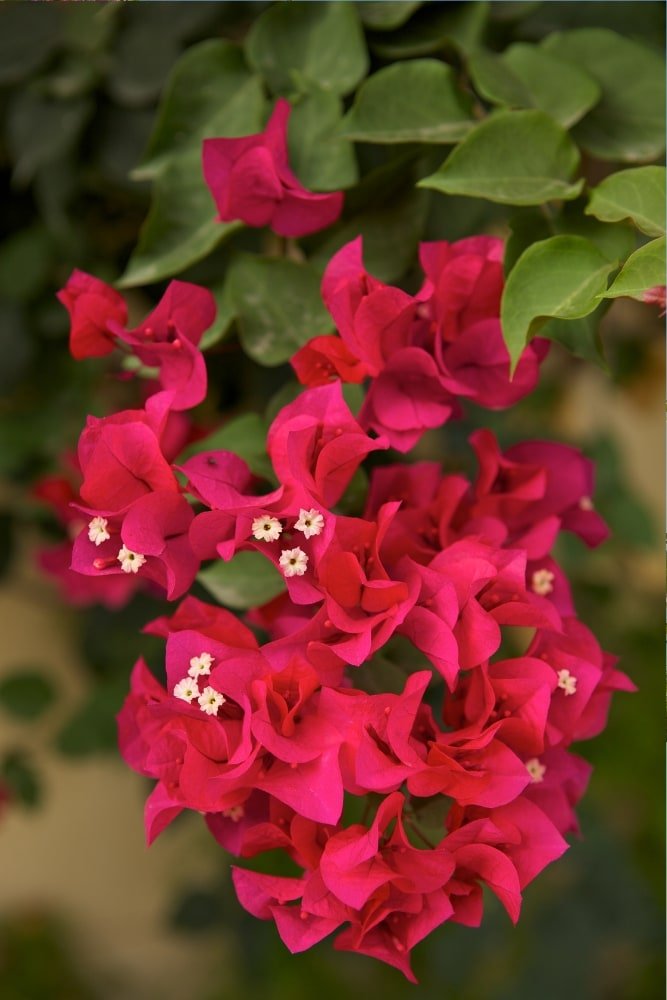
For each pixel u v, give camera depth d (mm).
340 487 661
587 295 654
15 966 1317
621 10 795
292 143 734
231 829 668
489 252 695
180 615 666
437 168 743
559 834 644
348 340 671
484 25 754
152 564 659
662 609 1351
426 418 685
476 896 649
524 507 709
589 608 1288
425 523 691
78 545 652
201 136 757
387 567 662
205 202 746
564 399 1393
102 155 840
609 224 692
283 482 647
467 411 1021
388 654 685
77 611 1239
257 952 1342
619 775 1367
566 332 694
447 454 1012
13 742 1255
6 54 832
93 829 1351
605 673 680
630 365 1368
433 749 636
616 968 1503
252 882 651
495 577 653
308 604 666
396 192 744
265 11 762
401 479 700
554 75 740
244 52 762
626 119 742
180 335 686
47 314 916
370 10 760
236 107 757
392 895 640
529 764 656
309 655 636
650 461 1485
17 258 906
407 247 740
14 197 922
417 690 629
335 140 730
